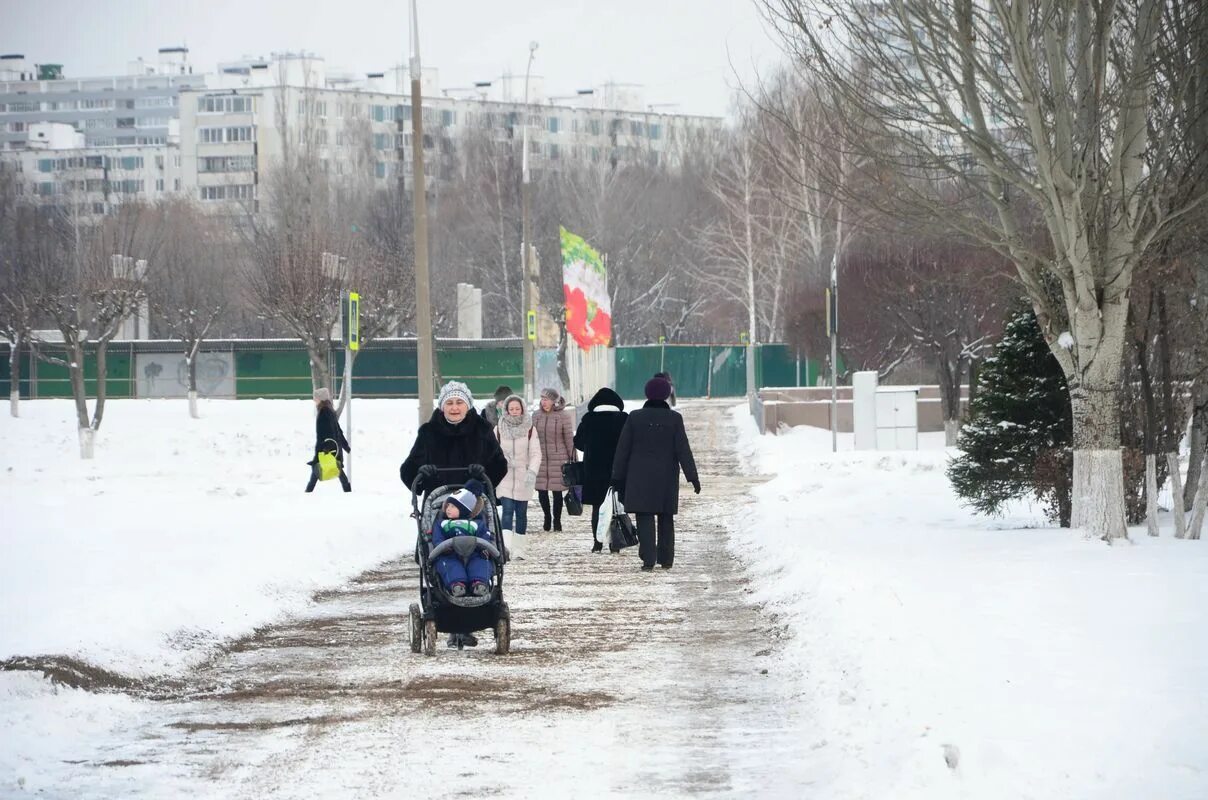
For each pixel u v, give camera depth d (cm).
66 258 8056
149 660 1816
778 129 6638
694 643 1972
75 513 3862
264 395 11125
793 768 1283
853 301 7725
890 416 6147
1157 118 2789
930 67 2856
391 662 1861
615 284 14512
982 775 1124
